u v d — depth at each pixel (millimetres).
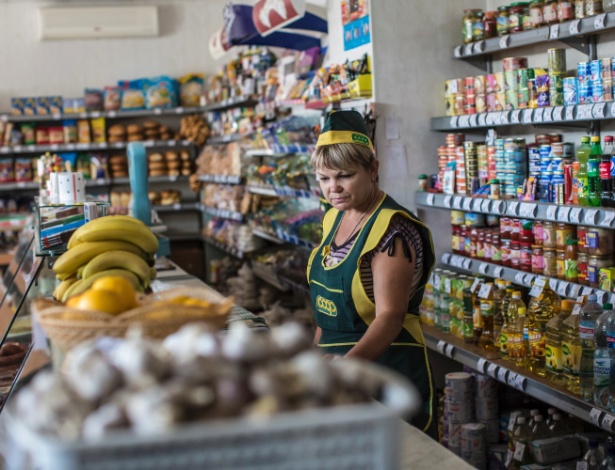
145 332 1588
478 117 4414
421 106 4949
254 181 7371
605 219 3402
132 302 1770
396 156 4918
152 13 9914
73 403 1057
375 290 2486
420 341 2643
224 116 8984
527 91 4160
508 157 4230
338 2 5391
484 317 4312
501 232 4371
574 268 3826
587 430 4078
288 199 7402
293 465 1027
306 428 1016
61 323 1603
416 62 4922
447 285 4660
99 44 10016
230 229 8398
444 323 4727
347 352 2578
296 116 6559
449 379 4328
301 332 1233
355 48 5090
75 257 2475
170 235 10203
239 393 1056
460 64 5004
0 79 9812
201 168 9461
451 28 4973
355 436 1033
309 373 1097
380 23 4855
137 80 9914
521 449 3934
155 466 988
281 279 6691
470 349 4312
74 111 9648
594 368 3326
